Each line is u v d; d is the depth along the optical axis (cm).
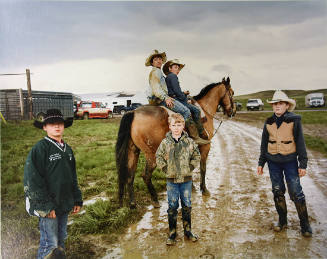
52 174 230
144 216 371
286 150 302
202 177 445
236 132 1305
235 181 517
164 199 434
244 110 2634
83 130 1413
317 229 314
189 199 300
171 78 402
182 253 275
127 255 274
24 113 1543
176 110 395
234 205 396
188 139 296
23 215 364
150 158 389
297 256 260
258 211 373
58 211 237
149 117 377
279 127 307
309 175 530
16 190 455
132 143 391
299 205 300
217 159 722
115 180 525
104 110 2334
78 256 273
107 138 1170
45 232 231
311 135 1009
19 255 274
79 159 694
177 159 290
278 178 315
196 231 320
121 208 373
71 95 1859
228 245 286
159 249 284
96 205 380
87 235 318
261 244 286
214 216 360
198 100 486
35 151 224
